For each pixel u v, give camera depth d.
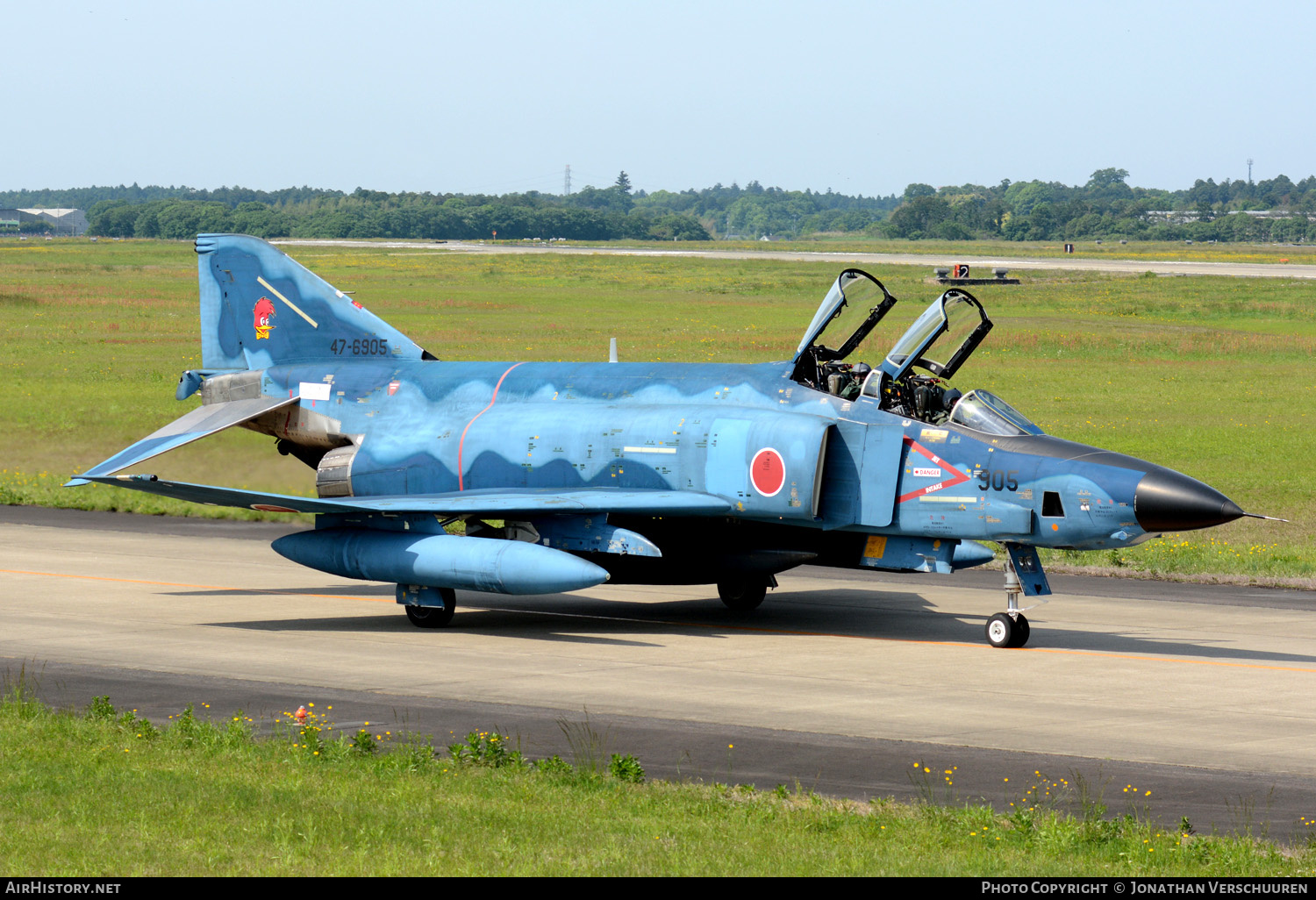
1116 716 45.88
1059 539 56.47
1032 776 38.19
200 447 123.25
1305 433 137.12
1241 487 108.62
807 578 80.88
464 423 70.25
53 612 65.06
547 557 58.97
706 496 62.00
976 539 58.59
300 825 30.41
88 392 158.75
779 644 59.62
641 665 54.34
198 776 34.84
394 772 36.28
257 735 41.75
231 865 27.61
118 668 52.38
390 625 64.19
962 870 28.47
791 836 30.88
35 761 36.03
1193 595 73.19
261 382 78.00
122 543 87.62
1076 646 59.25
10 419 139.12
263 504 62.56
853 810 34.28
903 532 60.59
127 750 37.91
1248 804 35.59
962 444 59.03
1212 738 42.91
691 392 66.50
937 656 56.69
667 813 32.78
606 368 70.44
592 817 32.03
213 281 80.94
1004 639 58.56
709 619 66.62
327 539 65.19
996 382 181.75
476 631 62.78
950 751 40.94
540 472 66.62
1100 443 130.88
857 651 57.91
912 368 62.97
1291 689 50.47
